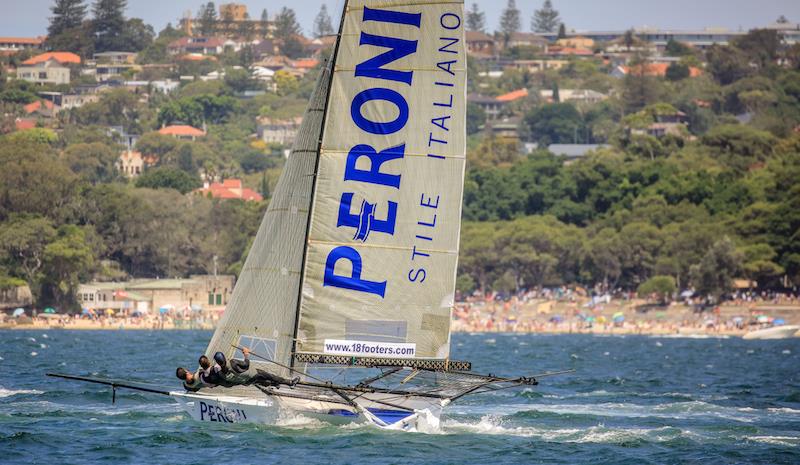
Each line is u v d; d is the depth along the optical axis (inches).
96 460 6156.5
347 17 6697.8
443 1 6692.9
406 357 6766.7
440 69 6712.6
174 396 6899.6
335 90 6717.5
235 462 6092.5
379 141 6712.6
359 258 6722.4
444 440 6894.7
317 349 6727.4
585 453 6628.9
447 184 6742.1
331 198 6727.4
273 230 6889.8
